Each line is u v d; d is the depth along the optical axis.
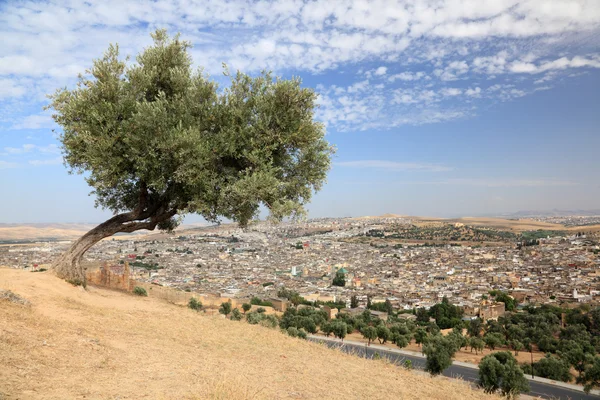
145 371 7.37
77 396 5.47
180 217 14.59
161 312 15.18
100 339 9.17
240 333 14.10
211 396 6.30
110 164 12.93
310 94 14.83
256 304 93.50
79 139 13.06
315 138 14.99
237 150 14.87
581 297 106.75
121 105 13.51
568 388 46.75
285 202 13.70
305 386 8.24
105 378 6.54
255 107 14.85
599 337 69.62
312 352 13.31
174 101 14.27
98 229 15.34
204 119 14.59
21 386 5.39
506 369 35.50
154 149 13.17
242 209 14.53
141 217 15.85
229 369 8.55
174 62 15.25
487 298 112.25
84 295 14.12
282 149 15.29
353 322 82.50
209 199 13.95
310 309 87.38
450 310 94.69
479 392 11.76
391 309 101.50
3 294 10.09
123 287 20.20
